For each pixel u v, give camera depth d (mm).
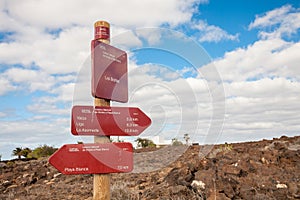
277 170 2887
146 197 2711
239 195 2434
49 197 3104
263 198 2338
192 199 2451
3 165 5125
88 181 3713
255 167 3004
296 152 3230
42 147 7246
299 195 2361
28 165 4984
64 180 3883
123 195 2773
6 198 3260
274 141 4258
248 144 4477
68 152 1715
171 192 2621
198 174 2771
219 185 2508
